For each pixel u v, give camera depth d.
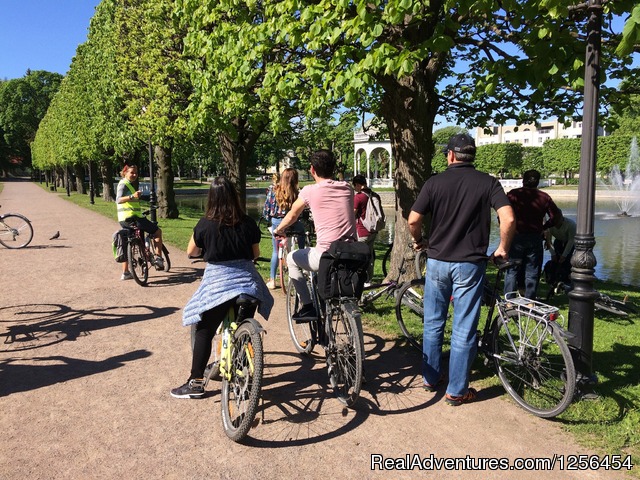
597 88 3.84
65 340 5.55
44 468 3.16
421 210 4.03
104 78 20.86
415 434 3.59
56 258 10.82
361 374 3.78
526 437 3.55
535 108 9.12
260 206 40.91
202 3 8.18
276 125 7.13
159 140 14.88
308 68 6.19
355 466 3.20
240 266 3.76
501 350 4.29
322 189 4.36
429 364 4.26
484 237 3.91
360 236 7.24
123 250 8.36
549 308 3.86
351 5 5.94
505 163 71.56
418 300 5.76
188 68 9.91
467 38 6.63
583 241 3.98
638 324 6.46
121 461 3.24
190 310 3.74
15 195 42.38
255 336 3.32
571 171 74.31
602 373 4.54
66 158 34.25
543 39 5.04
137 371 4.69
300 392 4.27
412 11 4.96
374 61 5.18
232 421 3.60
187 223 18.67
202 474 3.11
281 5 6.24
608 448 3.36
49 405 4.01
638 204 41.09
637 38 3.49
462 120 10.49
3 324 6.13
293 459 3.27
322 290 4.12
